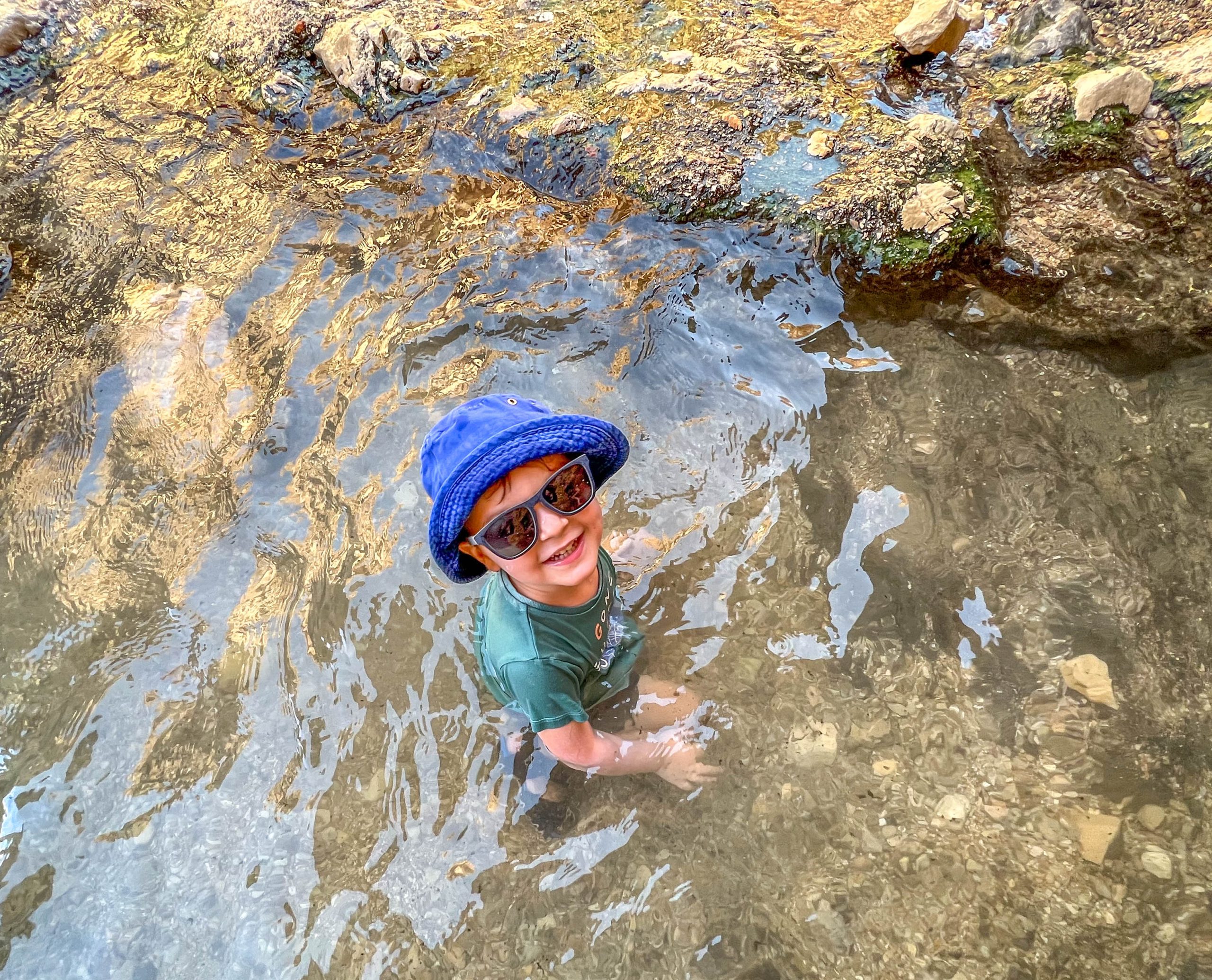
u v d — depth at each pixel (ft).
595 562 2.69
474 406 2.65
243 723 3.09
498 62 5.26
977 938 2.58
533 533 2.55
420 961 2.63
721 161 4.45
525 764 2.97
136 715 3.12
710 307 4.07
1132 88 4.48
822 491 3.48
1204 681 2.93
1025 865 2.67
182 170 5.16
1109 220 4.18
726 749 2.96
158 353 4.16
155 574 3.47
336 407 3.87
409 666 3.17
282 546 3.50
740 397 3.77
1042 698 2.95
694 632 3.19
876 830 2.77
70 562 3.53
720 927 2.65
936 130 4.43
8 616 3.39
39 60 6.05
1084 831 2.71
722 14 5.41
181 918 2.73
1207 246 4.05
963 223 4.12
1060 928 2.57
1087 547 3.25
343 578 3.38
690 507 3.49
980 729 2.92
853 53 5.02
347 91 5.34
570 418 2.57
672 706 3.04
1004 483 3.43
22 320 4.43
